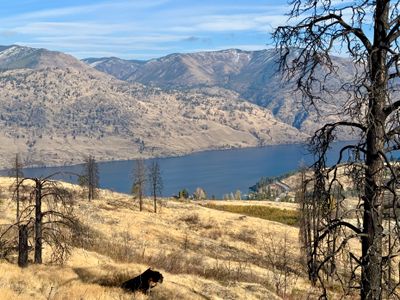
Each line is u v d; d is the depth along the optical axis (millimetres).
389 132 9461
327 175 9820
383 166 9453
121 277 25656
